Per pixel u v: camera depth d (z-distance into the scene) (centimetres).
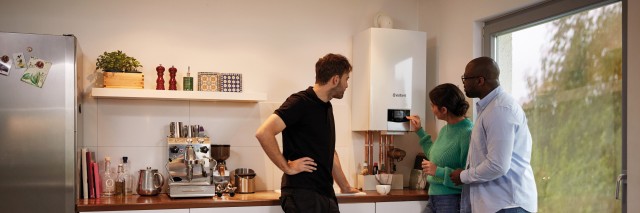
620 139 298
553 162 343
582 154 322
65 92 332
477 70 312
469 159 321
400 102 416
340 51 435
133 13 391
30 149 325
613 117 302
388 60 415
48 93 329
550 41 346
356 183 434
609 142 304
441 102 352
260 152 411
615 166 301
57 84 331
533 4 352
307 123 329
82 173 359
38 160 326
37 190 326
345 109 434
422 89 423
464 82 320
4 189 322
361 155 437
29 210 325
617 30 301
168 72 396
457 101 349
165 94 372
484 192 311
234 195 375
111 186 376
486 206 310
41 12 374
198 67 402
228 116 405
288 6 423
